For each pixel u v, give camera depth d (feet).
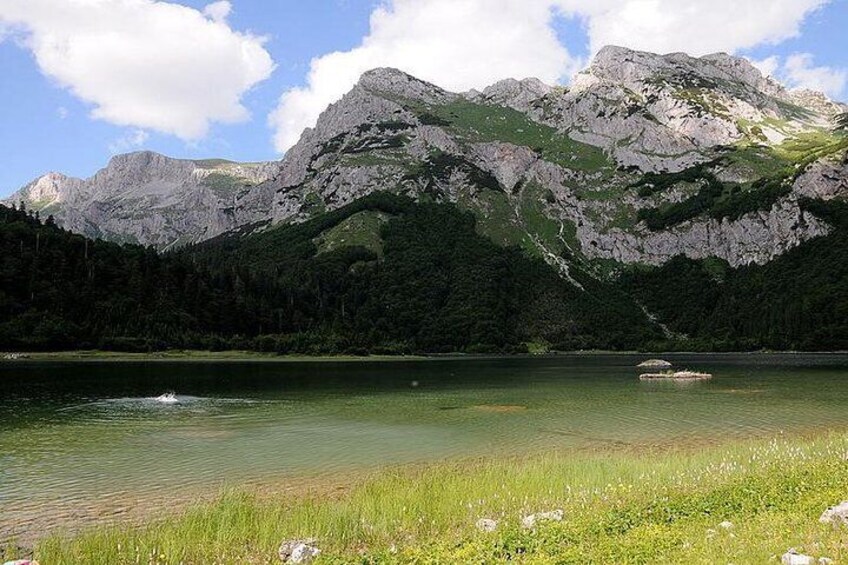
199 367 513.04
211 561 66.44
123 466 138.10
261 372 477.77
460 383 387.14
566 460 127.85
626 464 112.68
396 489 97.60
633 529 62.95
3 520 95.76
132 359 586.04
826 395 286.25
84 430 191.93
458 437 179.01
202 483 121.70
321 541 72.38
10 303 580.30
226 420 217.15
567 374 479.00
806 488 78.84
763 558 48.75
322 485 119.55
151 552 67.46
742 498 75.36
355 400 286.25
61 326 584.81
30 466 137.90
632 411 235.40
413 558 57.47
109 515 98.63
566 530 63.36
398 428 197.77
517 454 151.23
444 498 89.51
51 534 87.81
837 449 117.39
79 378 375.45
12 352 553.64
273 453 154.20
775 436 169.68
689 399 277.64
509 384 378.94
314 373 476.54
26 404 255.29
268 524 77.56
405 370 531.09
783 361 618.44
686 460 115.44
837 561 46.01
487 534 64.80
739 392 306.96
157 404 261.65
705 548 52.90
